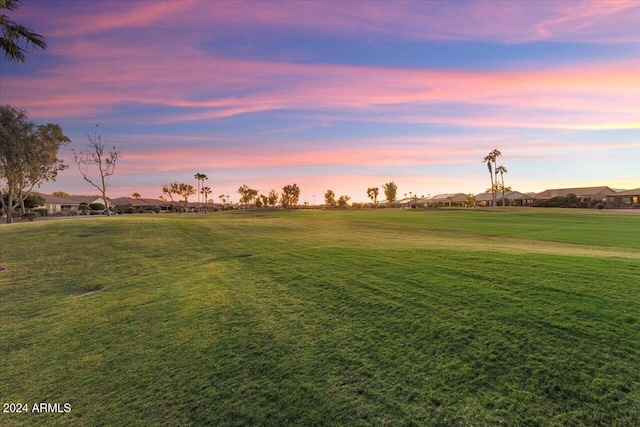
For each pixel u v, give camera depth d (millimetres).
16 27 11727
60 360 4875
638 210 51250
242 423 3328
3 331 6137
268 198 134625
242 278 8727
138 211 90312
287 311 6074
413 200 129500
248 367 4281
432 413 3271
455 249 10797
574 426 2994
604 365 3719
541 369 3752
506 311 5164
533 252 9883
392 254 10156
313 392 3699
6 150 33125
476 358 4070
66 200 76875
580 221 29891
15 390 4199
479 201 101438
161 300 7359
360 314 5645
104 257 12812
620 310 4871
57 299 8094
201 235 18359
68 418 3592
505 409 3250
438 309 5508
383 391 3639
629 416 3047
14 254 13414
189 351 4820
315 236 17344
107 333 5715
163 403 3703
